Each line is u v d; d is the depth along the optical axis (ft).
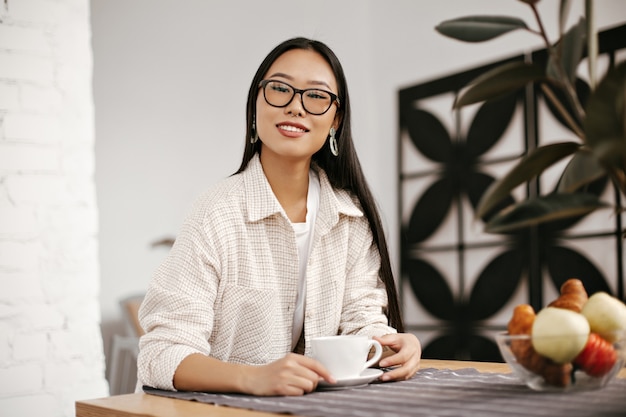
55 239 6.52
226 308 4.46
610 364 2.90
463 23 3.33
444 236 12.97
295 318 4.93
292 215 4.96
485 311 12.21
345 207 4.91
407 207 13.70
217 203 4.48
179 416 2.84
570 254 10.98
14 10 6.48
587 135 2.49
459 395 3.08
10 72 6.42
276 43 15.11
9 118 6.37
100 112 13.60
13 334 6.20
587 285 10.72
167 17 14.40
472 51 12.76
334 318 4.89
